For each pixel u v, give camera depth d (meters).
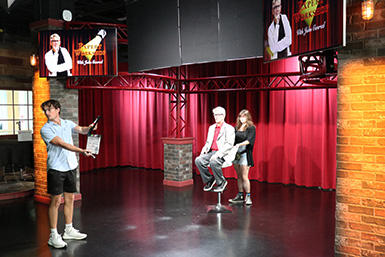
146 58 6.13
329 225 4.83
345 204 3.09
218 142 4.86
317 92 6.86
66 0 6.13
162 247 4.06
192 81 7.77
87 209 5.73
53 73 5.89
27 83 9.12
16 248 4.07
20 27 8.77
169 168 7.67
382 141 2.90
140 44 6.20
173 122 9.08
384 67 2.87
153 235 4.47
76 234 4.34
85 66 5.90
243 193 6.72
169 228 4.74
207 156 4.94
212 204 5.98
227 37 5.21
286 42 3.57
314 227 4.75
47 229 4.75
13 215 5.43
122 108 10.18
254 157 7.83
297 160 7.14
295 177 7.23
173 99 8.99
